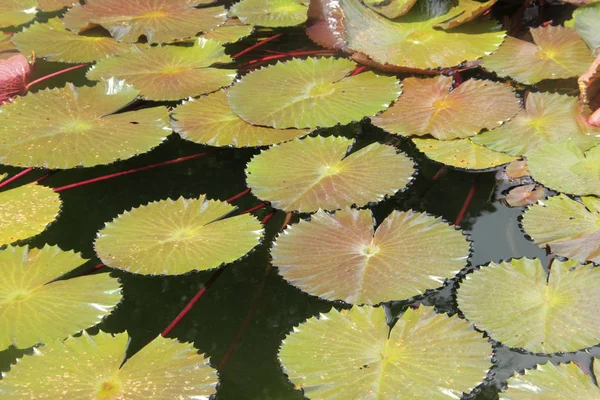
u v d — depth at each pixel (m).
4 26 3.96
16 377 1.74
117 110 3.01
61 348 1.83
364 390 1.68
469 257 2.20
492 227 2.34
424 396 1.65
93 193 2.69
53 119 2.91
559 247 2.15
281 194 2.47
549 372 1.69
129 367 1.78
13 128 2.85
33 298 2.02
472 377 1.70
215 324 2.06
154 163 2.85
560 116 2.74
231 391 1.82
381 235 2.21
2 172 2.80
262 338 2.01
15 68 3.19
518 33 3.55
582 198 2.36
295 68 3.22
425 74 3.14
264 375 1.87
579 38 3.26
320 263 2.12
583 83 2.72
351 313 1.91
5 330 1.91
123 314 2.11
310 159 2.63
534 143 2.62
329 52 3.61
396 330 1.85
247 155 2.88
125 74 3.30
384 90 2.99
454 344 1.80
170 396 1.69
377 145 2.69
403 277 2.04
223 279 2.21
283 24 3.77
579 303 1.90
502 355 1.81
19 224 2.39
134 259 2.17
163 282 2.22
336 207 2.38
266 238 2.37
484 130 2.72
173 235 2.27
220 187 2.69
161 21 3.72
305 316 2.05
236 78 3.35
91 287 2.07
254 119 2.87
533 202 2.43
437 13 3.44
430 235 2.19
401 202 2.47
